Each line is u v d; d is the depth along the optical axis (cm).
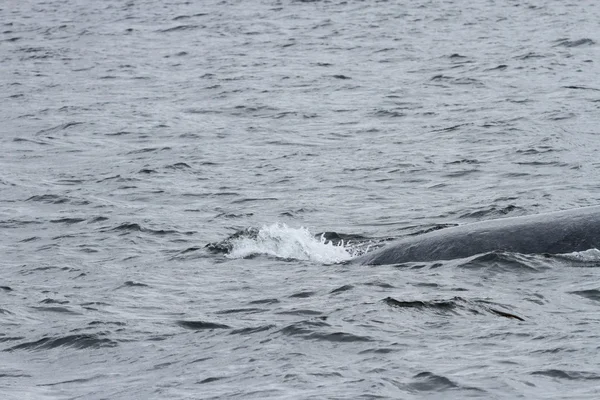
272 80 16100
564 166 9269
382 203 8275
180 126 12481
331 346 4375
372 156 10294
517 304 4912
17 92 15662
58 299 5531
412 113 12769
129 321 4988
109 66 18312
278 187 9044
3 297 5638
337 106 13588
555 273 5388
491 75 15412
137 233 7344
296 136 11688
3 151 11169
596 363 3994
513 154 9900
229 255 6519
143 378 4116
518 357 4106
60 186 9244
